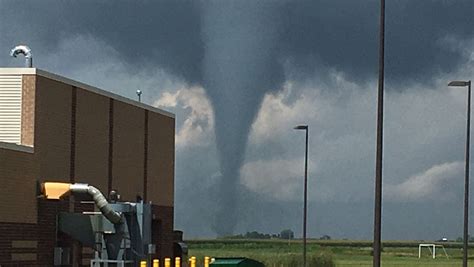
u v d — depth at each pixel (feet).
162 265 204.74
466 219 188.14
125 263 153.58
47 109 152.56
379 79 132.98
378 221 131.23
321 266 309.42
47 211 151.64
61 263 154.81
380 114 132.77
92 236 154.20
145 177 196.13
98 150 172.24
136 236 156.15
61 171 157.17
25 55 159.63
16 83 148.97
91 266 154.20
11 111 148.77
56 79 155.84
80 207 162.81
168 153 210.38
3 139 148.46
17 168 142.31
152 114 200.44
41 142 150.30
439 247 615.98
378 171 132.05
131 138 188.44
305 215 247.50
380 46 133.39
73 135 161.99
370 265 364.99
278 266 307.17
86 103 167.32
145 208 156.97
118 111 181.98
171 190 212.43
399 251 635.25
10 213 140.15
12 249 140.67
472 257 515.50
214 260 143.13
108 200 173.58
